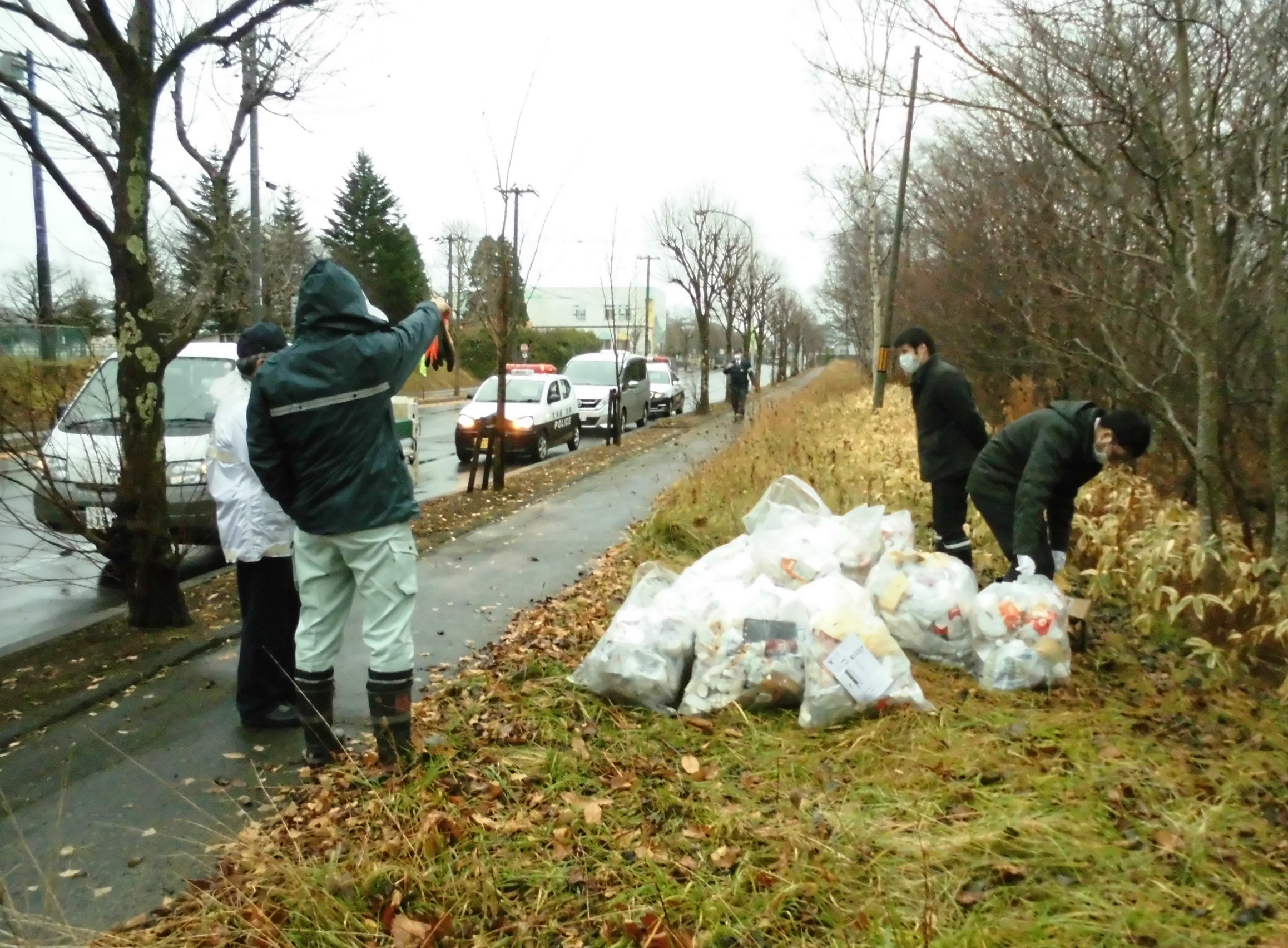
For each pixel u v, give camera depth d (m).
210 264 6.27
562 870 3.17
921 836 3.26
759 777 3.81
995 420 16.16
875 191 25.66
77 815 3.66
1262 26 5.46
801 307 76.50
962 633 4.91
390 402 3.89
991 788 3.64
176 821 3.62
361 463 3.77
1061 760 3.86
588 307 89.69
